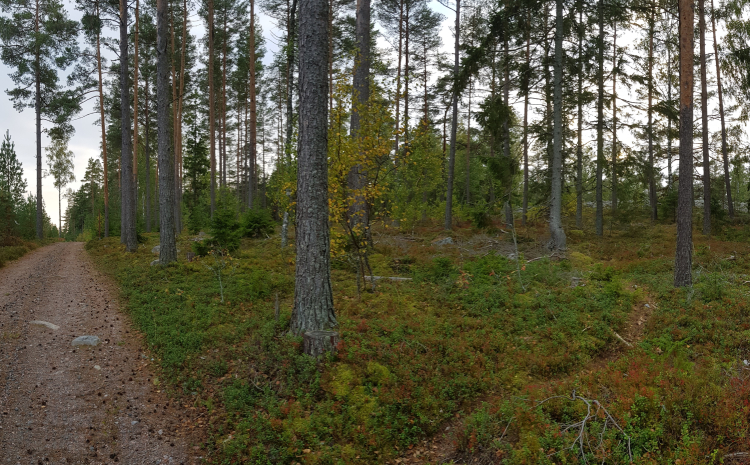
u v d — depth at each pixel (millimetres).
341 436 5590
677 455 4293
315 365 6867
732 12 20375
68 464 5078
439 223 29547
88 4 21500
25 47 27172
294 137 17375
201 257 16562
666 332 8078
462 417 6078
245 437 5418
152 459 5297
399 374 6781
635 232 21375
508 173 18156
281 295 11078
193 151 43938
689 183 10820
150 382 7234
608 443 4500
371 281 11141
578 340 8000
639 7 14711
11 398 6352
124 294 12336
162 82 15516
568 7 15867
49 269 17734
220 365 7227
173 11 29047
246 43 27656
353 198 10375
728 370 6160
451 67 24156
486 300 10102
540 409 5215
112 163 50906
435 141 31219
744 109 22484
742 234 19266
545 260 13844
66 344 8578
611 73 18531
